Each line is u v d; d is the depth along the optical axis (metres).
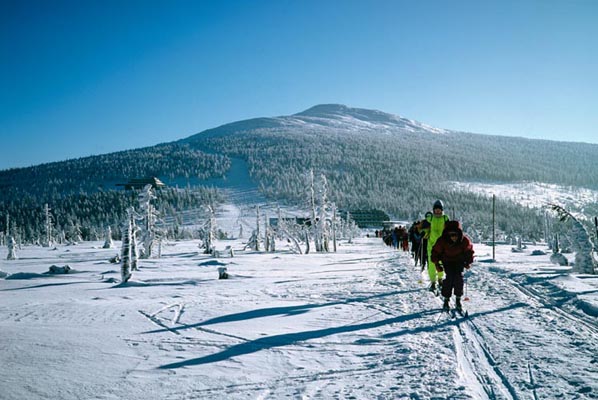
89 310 8.77
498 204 165.88
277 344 5.83
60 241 112.44
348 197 189.25
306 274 17.36
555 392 3.76
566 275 11.46
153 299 10.62
